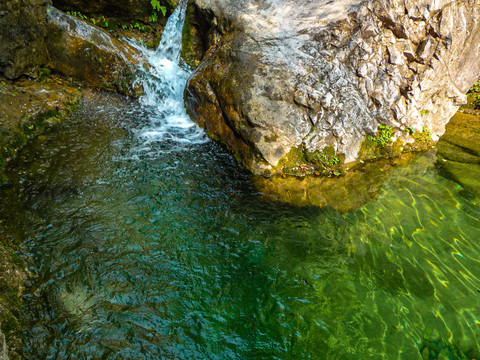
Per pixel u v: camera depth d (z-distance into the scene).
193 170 4.82
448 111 5.99
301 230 3.97
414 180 4.97
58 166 4.50
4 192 3.90
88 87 6.49
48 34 6.14
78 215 3.78
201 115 5.79
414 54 5.38
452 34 5.28
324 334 2.87
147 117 6.06
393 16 5.14
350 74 5.34
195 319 2.89
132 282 3.13
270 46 5.41
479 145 5.82
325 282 3.35
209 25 6.67
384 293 3.27
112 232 3.63
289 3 5.97
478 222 4.18
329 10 5.50
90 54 6.42
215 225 3.92
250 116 5.07
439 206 4.45
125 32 7.62
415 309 3.12
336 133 5.12
